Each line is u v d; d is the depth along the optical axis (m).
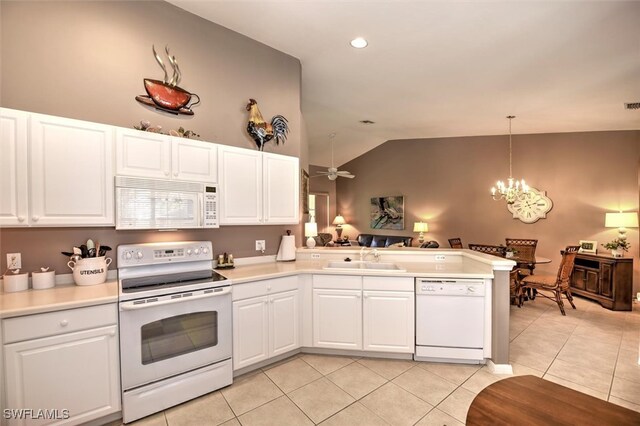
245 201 2.77
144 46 2.50
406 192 7.54
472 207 6.62
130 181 2.15
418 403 2.14
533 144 5.96
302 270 2.83
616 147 5.30
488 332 2.64
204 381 2.21
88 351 1.79
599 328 3.65
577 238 5.53
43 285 2.00
